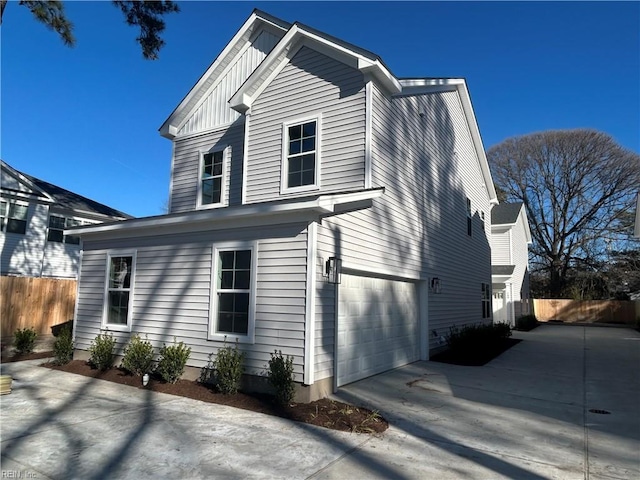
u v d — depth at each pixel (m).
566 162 38.16
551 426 5.84
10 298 12.72
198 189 11.71
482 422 5.96
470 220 16.31
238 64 11.68
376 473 4.13
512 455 4.71
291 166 9.43
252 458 4.42
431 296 11.99
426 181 11.88
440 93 13.47
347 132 8.72
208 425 5.49
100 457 4.38
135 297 8.93
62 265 21.69
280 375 6.34
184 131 12.45
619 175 35.94
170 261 8.46
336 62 9.10
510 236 24.83
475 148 17.25
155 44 11.04
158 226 8.52
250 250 7.40
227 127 11.45
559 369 10.42
